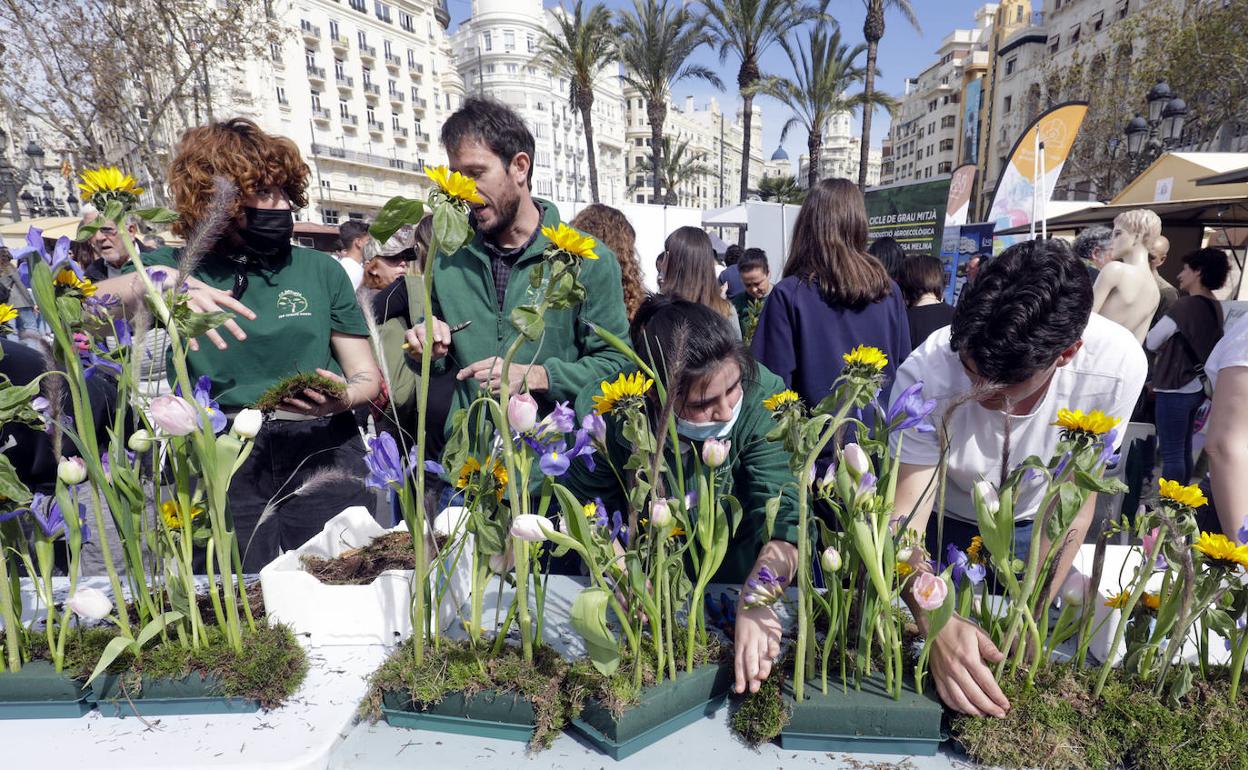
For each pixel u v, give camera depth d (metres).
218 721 0.82
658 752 0.79
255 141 1.28
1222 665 0.85
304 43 31.91
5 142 11.12
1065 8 28.03
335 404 1.33
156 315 0.80
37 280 0.72
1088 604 0.81
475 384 1.50
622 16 16.23
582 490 1.15
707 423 0.91
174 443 0.81
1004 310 0.82
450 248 0.68
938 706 0.78
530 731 0.80
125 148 11.02
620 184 59.59
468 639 0.93
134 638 0.85
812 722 0.79
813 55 15.01
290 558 1.03
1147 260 2.96
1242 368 1.03
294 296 1.42
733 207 10.82
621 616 0.80
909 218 6.28
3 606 0.83
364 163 35.66
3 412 0.76
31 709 0.83
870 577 0.75
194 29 11.31
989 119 35.22
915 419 0.74
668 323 0.90
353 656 0.94
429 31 40.84
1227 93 11.88
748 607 0.84
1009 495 0.74
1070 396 1.06
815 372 1.78
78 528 0.83
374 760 0.77
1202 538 0.73
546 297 0.75
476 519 0.80
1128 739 0.74
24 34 9.18
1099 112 16.83
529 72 46.41
